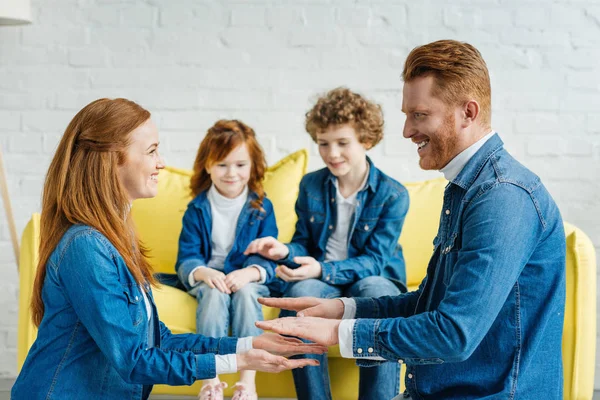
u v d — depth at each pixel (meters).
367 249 2.65
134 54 3.29
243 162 2.75
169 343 1.83
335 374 2.49
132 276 1.67
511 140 3.29
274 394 2.56
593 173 3.28
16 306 3.31
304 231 2.76
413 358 1.53
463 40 3.27
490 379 1.55
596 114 3.28
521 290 1.55
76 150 1.68
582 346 2.48
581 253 2.49
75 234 1.62
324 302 1.77
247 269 2.59
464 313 1.45
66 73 3.28
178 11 3.28
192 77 3.29
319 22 3.27
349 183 2.71
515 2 3.27
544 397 1.56
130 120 1.69
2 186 3.01
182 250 2.74
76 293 1.58
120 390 1.64
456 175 1.61
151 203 3.01
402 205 2.67
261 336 1.75
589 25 3.27
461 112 1.57
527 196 1.52
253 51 3.28
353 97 2.66
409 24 3.27
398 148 3.29
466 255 1.48
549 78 3.28
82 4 3.27
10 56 3.28
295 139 3.30
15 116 3.29
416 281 2.94
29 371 1.63
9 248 3.30
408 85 1.60
